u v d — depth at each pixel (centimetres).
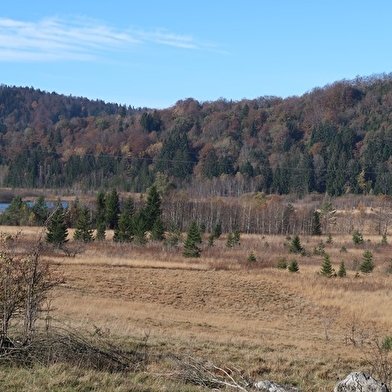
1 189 13250
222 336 1958
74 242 5541
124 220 5959
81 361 1002
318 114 19975
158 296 3234
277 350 1717
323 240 7369
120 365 1067
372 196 12781
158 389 883
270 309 3141
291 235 8138
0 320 1023
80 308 2275
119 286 3369
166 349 1424
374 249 6356
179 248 5469
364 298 3425
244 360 1436
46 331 1077
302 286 3784
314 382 1262
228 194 12850
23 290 1034
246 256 5212
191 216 8469
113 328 1709
